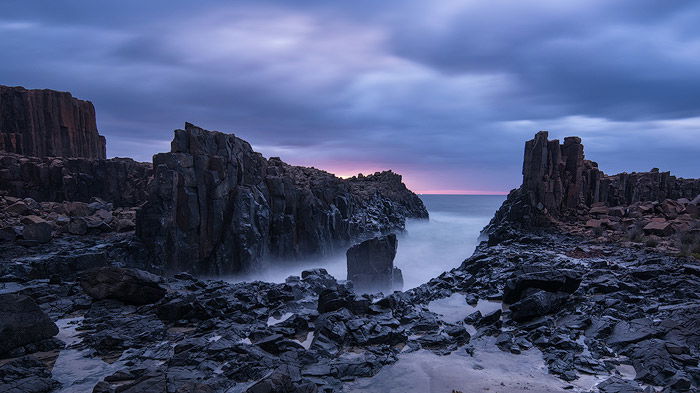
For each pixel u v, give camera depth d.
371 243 25.30
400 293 17.55
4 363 10.09
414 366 10.08
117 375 9.13
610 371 9.49
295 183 49.19
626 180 47.62
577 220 35.84
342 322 12.62
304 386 8.22
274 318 14.41
